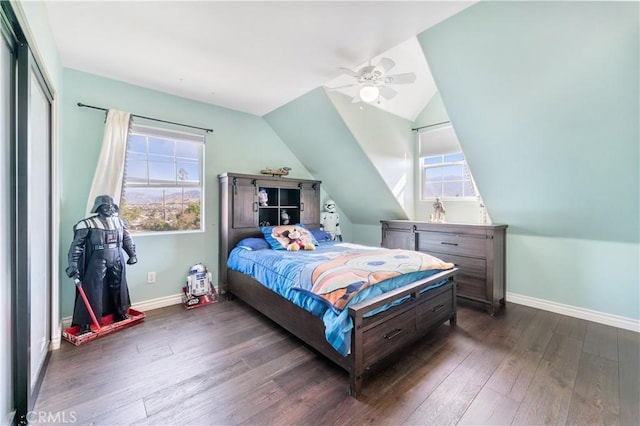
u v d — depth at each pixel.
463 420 1.54
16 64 1.40
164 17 1.90
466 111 2.73
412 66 3.49
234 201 3.53
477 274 3.29
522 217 3.27
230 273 3.47
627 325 2.71
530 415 1.58
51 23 1.96
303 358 2.17
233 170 3.80
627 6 1.63
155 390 1.78
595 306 2.91
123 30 2.05
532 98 2.30
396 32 2.06
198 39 2.16
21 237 1.43
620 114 2.08
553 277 3.18
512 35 2.03
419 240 3.95
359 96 2.61
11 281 1.41
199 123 3.47
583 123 2.25
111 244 2.59
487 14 1.99
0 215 1.28
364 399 1.71
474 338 2.51
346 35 2.10
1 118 1.28
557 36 1.91
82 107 2.72
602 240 2.87
